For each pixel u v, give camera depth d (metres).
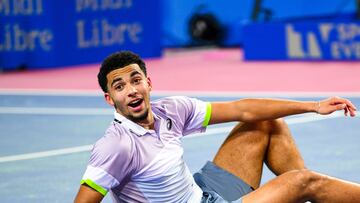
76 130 19.69
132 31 34.38
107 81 9.70
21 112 22.59
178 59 34.59
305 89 25.52
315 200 9.88
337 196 9.78
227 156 11.10
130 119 9.73
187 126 10.69
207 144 17.44
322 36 31.86
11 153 17.33
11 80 29.22
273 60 32.84
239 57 34.38
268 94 24.80
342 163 15.45
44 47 31.97
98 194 9.38
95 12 33.16
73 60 32.62
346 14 34.88
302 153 16.41
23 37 31.77
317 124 19.36
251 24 33.06
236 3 36.97
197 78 28.72
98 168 9.34
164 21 37.78
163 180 9.70
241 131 11.21
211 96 24.78
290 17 35.50
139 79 9.70
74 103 23.86
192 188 10.08
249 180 11.02
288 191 9.70
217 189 10.59
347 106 10.87
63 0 32.19
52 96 25.34
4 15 31.33
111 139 9.45
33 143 18.33
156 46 35.19
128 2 34.12
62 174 15.27
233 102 10.97
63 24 32.25
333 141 17.50
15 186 14.45
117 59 9.69
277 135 11.23
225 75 29.20
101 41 33.47
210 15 37.44
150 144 9.70
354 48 31.38
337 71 29.06
